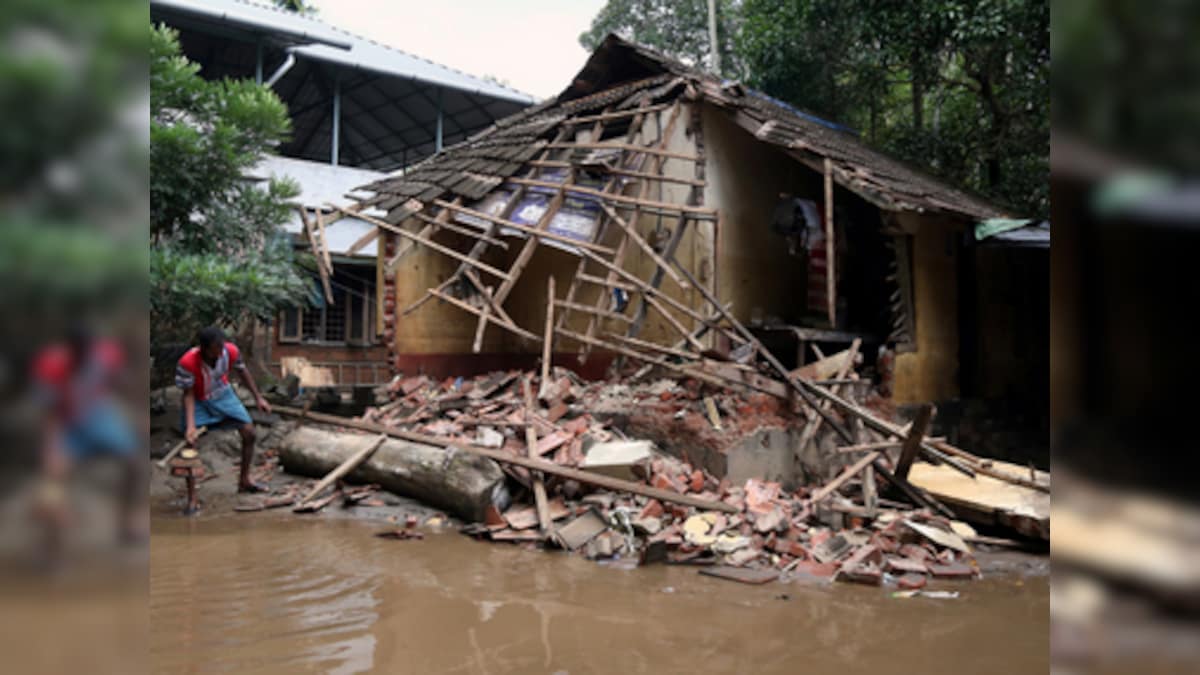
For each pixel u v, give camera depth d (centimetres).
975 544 622
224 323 990
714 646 385
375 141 2208
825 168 881
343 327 1551
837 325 1016
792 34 1483
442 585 483
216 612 414
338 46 1479
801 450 754
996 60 1360
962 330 1030
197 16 1352
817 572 533
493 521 626
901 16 1269
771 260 1056
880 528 613
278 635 382
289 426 964
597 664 357
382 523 659
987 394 1068
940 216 957
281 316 1460
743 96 1016
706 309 952
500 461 683
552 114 1213
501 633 396
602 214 953
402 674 338
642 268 1020
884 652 380
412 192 1102
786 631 410
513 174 1066
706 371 768
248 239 995
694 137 991
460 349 1212
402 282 1143
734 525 605
